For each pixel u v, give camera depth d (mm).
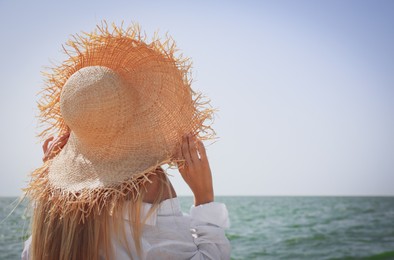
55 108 1564
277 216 32531
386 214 33344
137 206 1231
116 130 1333
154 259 1229
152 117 1359
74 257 1252
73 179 1324
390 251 15445
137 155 1315
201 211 1306
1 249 12586
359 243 17719
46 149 1589
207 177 1334
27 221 1449
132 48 1429
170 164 1311
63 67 1513
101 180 1275
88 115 1330
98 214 1247
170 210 1279
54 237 1300
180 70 1389
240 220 29484
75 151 1398
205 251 1286
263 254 15477
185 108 1361
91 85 1350
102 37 1448
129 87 1396
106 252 1248
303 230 22953
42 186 1371
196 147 1339
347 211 37125
